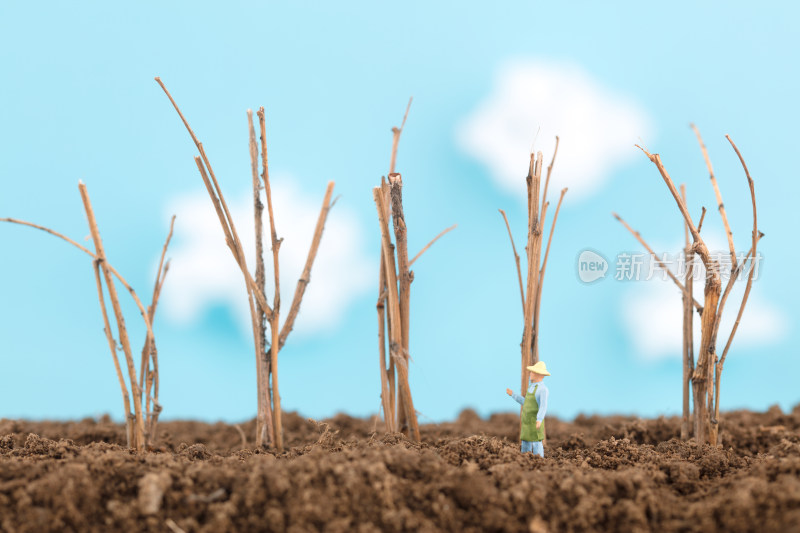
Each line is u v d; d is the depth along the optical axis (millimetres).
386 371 344
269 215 332
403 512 294
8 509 295
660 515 299
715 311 333
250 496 296
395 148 347
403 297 340
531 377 333
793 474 303
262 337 340
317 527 292
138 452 327
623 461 327
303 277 338
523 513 297
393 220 336
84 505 296
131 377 331
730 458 327
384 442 333
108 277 326
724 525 293
